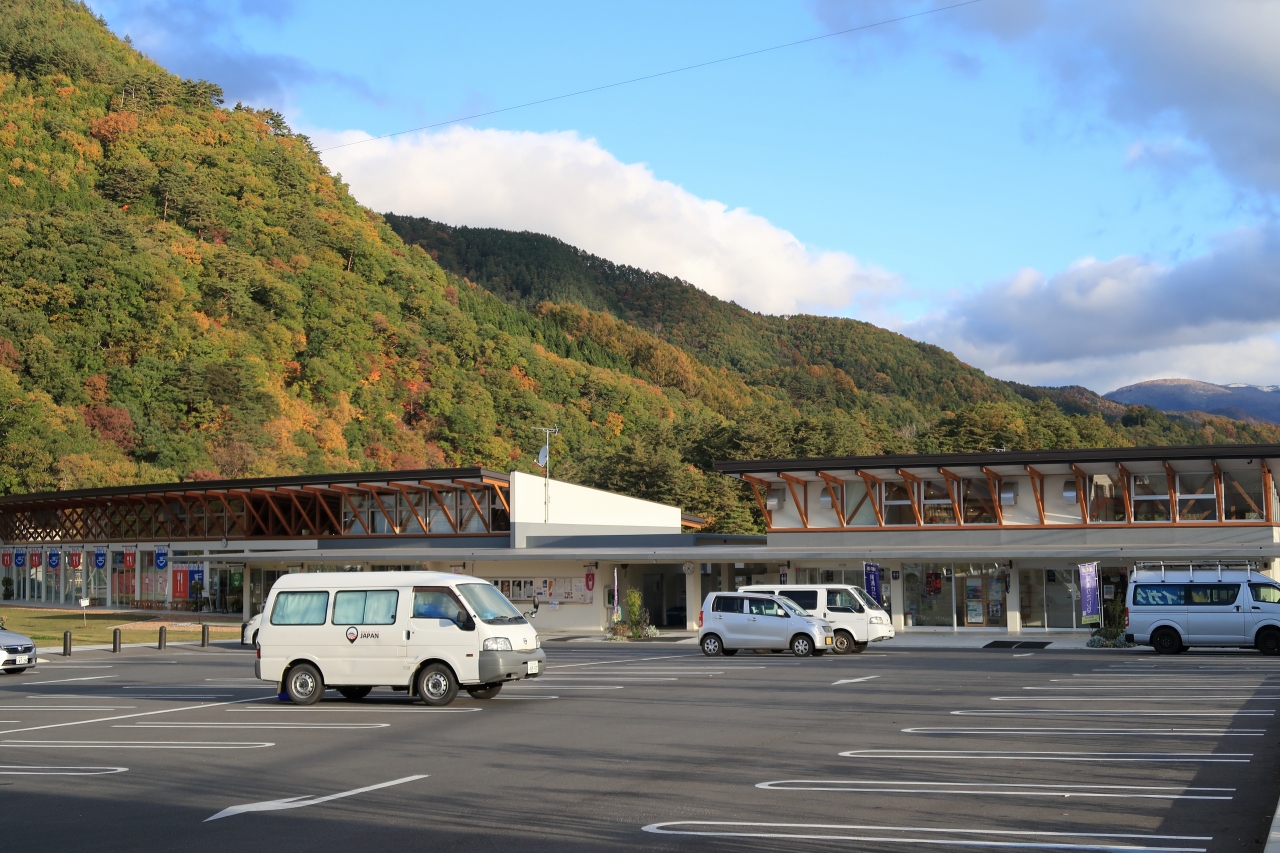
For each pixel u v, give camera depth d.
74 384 112.44
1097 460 41.69
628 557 49.09
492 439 148.38
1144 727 15.35
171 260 137.38
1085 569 37.06
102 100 178.62
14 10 185.00
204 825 10.35
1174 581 31.72
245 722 18.11
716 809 10.45
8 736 17.09
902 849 8.79
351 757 14.16
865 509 47.00
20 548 79.69
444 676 19.98
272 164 185.00
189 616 64.38
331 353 147.38
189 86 193.38
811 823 9.77
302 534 62.22
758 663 29.78
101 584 72.75
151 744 15.81
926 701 19.38
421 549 55.44
